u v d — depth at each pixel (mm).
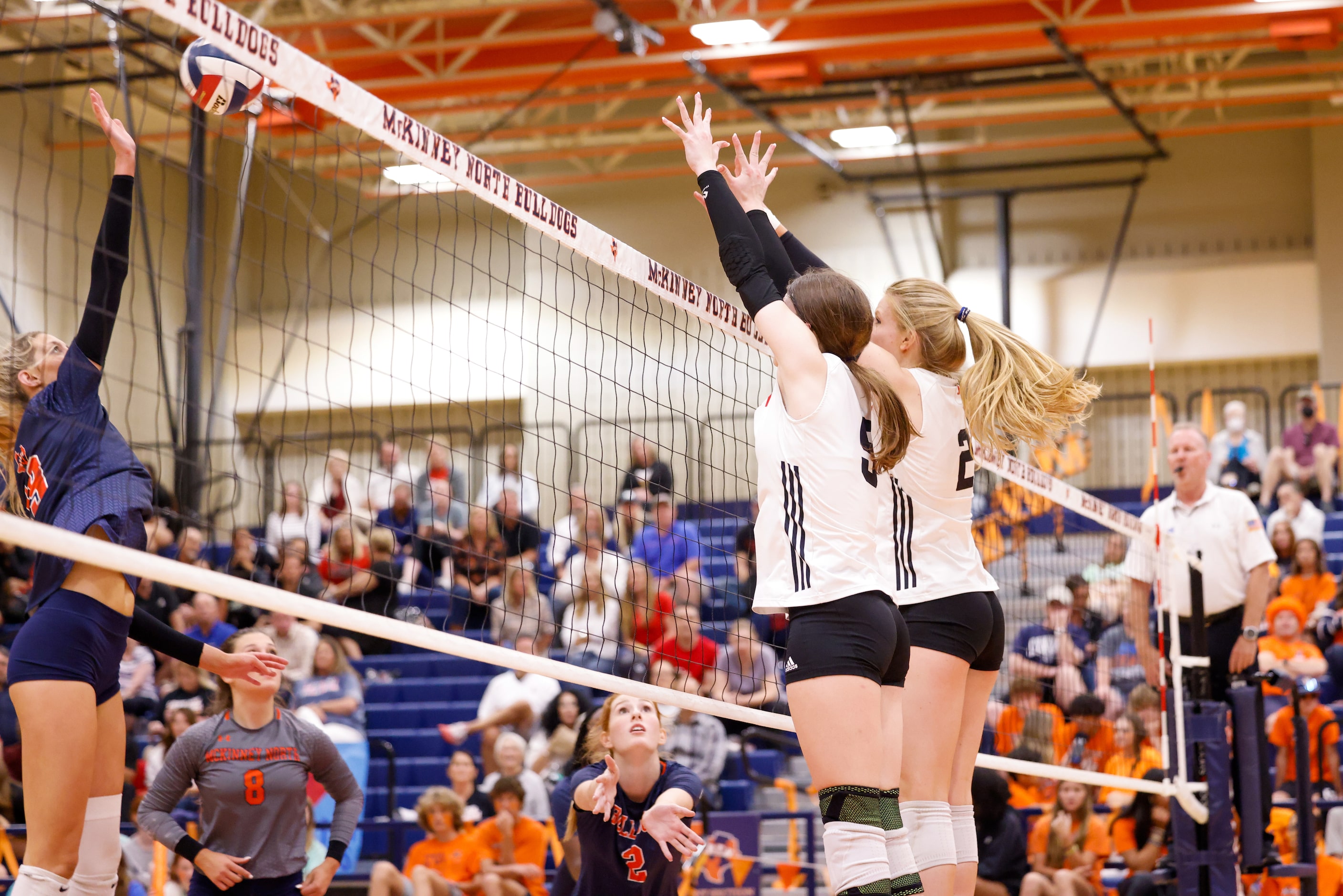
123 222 2820
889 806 2719
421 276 16703
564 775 6969
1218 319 16719
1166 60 15805
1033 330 17344
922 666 3186
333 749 4633
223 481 15914
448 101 15805
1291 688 6227
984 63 14555
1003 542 8680
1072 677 7602
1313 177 16500
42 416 2822
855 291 2871
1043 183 17703
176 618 9383
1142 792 6504
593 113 17406
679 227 18016
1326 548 12547
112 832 2910
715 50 13023
